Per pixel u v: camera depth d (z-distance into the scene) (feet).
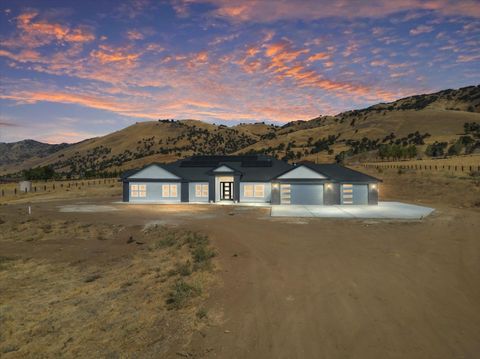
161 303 30.99
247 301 30.53
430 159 272.31
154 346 23.34
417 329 24.80
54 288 38.17
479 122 525.75
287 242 54.70
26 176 289.53
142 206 111.86
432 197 125.59
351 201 112.88
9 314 31.01
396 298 30.66
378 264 41.34
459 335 23.82
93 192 168.96
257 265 41.81
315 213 90.43
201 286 34.60
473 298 30.60
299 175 113.70
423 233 60.70
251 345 22.97
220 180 123.85
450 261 42.37
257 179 120.78
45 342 25.21
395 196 139.74
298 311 28.19
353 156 404.57
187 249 52.44
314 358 21.26
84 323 28.12
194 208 105.29
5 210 103.35
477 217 78.43
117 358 22.04
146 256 50.85
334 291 32.58
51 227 77.71
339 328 25.12
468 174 156.76
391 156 327.47
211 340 23.76
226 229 67.46
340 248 49.93
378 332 24.41
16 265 48.91
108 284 38.29
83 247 60.18
